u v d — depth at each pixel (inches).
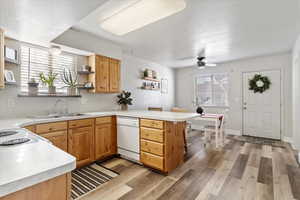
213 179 87.8
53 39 94.5
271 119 175.9
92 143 104.9
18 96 94.7
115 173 94.3
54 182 26.8
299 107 121.3
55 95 106.4
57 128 87.6
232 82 201.8
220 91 213.2
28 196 23.8
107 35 119.9
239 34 116.6
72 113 115.6
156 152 95.2
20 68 96.4
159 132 93.8
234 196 72.8
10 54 87.0
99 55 124.6
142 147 102.8
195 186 80.9
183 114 106.3
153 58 189.6
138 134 105.3
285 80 167.3
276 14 88.5
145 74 191.2
